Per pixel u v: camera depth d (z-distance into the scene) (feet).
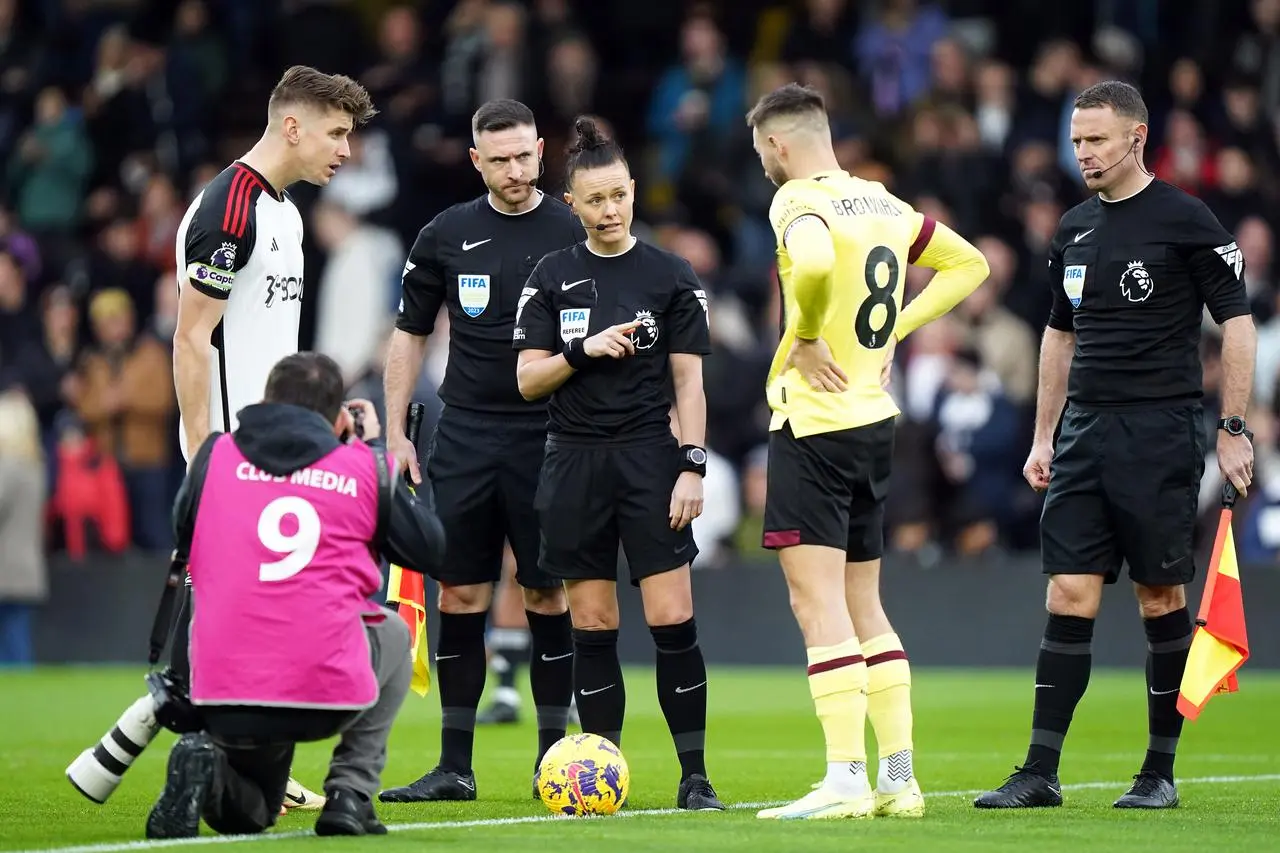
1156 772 78.18
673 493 76.69
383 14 251.80
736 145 212.43
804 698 149.69
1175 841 64.34
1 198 238.48
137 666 188.14
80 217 229.45
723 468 182.19
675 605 77.00
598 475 77.10
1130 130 77.00
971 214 195.21
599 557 77.87
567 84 217.97
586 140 77.46
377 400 164.55
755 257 206.49
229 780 65.51
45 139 228.43
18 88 243.81
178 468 197.88
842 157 199.72
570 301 77.77
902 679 74.38
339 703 64.03
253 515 64.54
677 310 77.77
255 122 238.27
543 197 86.12
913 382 180.65
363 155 205.67
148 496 193.98
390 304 202.49
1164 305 76.59
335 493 65.10
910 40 216.33
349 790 65.92
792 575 73.67
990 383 176.96
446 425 84.84
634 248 78.28
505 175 83.25
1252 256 183.32
